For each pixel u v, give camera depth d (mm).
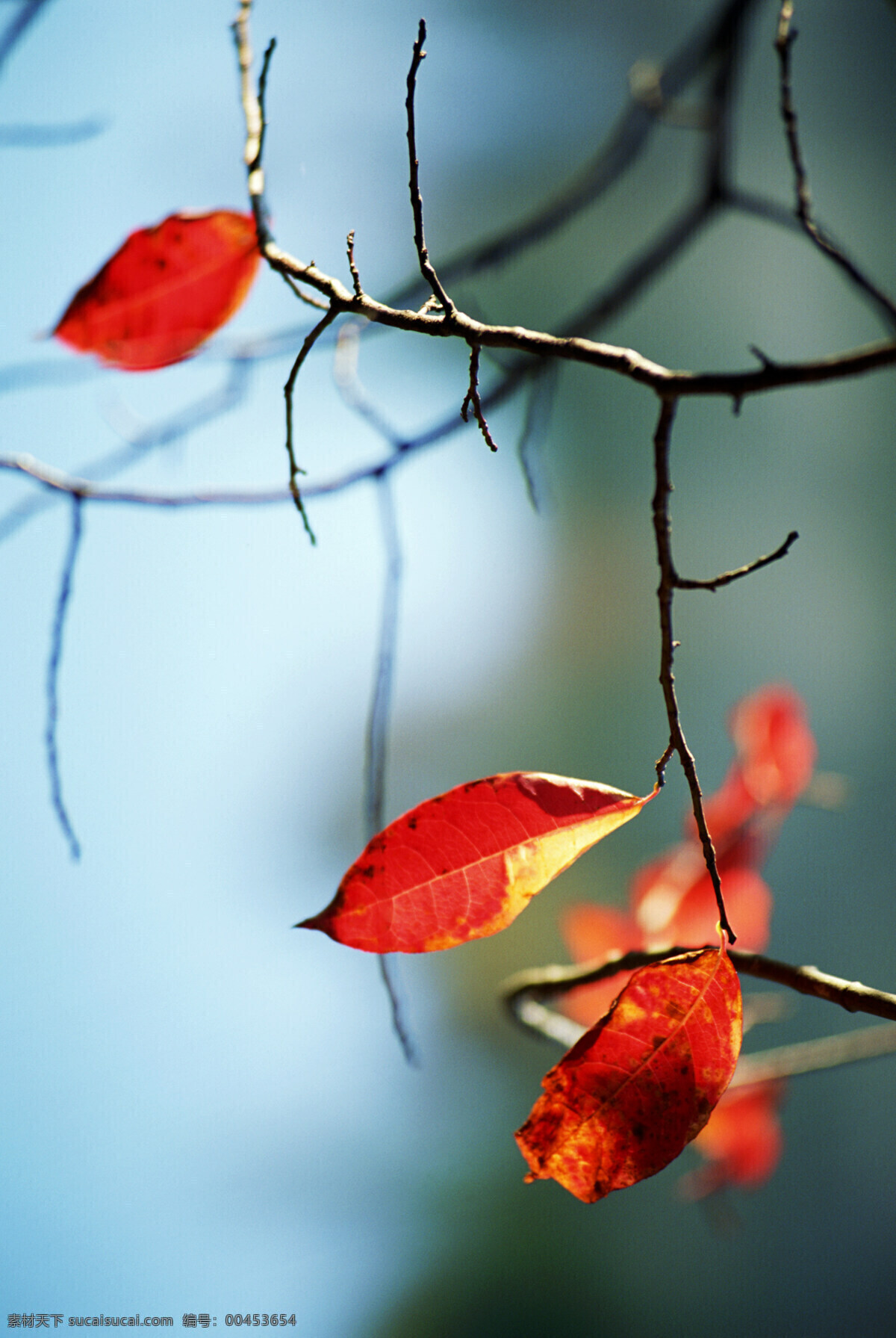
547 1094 803
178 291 871
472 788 809
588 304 1382
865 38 4059
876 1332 2451
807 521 3842
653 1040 804
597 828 809
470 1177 2682
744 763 986
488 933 809
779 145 4035
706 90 1615
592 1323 2461
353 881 809
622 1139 802
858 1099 2824
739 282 3980
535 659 3693
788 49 882
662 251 1346
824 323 3975
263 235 852
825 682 3652
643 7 3920
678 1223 2605
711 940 968
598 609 3750
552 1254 2564
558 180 3871
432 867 809
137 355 879
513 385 1101
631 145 1298
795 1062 1022
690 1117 802
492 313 3623
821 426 3953
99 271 868
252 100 874
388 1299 2432
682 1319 2479
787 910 3096
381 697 961
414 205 810
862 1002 807
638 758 3471
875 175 4074
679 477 3846
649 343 3873
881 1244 2629
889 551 3834
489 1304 2477
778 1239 2607
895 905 3166
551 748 3539
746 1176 1082
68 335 876
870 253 4023
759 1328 2461
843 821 3328
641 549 3814
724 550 3801
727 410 3912
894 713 3646
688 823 987
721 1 1535
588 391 3906
